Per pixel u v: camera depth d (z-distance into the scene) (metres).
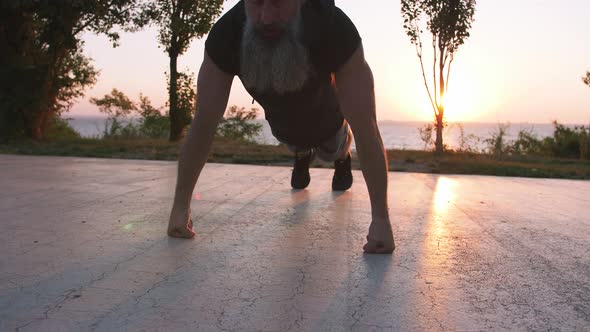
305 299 1.92
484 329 1.68
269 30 2.44
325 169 7.39
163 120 18.67
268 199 4.29
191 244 2.70
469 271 2.32
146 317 1.72
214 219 3.38
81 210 3.54
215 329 1.63
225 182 5.39
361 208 3.93
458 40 12.06
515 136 15.86
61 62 13.18
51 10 11.41
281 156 9.07
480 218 3.66
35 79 12.55
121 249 2.56
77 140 13.14
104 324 1.65
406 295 1.99
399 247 2.75
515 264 2.45
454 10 11.91
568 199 4.88
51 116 14.19
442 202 4.41
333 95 3.06
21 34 12.74
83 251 2.50
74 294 1.92
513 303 1.92
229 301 1.88
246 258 2.46
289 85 2.58
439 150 12.27
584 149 14.06
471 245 2.81
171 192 4.45
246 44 2.52
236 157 8.88
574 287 2.12
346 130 3.98
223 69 2.70
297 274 2.22
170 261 2.37
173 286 2.03
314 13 2.52
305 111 2.96
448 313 1.81
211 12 13.09
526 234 3.13
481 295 2.00
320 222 3.37
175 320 1.70
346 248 2.70
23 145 11.23
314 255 2.54
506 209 4.12
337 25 2.56
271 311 1.79
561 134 15.46
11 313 1.73
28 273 2.15
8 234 2.80
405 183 5.97
